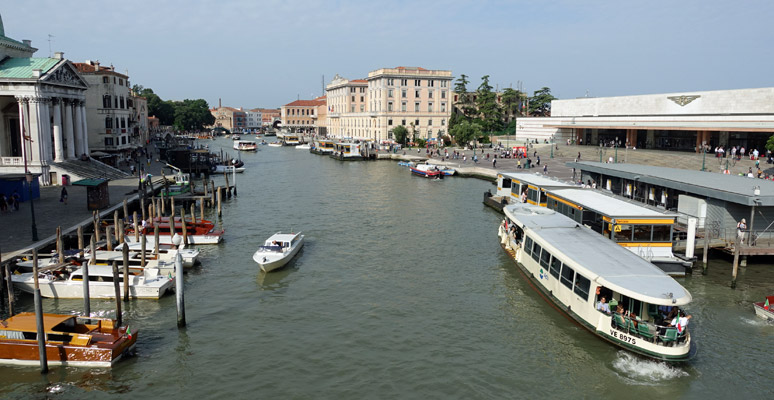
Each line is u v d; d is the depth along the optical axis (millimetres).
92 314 28125
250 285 33094
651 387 21438
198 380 22094
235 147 151500
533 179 51750
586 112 113812
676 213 39344
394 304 30016
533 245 31578
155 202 54656
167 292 31766
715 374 22188
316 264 37250
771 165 68812
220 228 47906
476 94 163375
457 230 47531
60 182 63062
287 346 25000
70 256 32906
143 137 144750
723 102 84188
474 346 24938
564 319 27750
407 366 23141
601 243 29391
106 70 92500
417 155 117750
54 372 22516
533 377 22234
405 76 146500
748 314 27609
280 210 56938
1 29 67000
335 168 103438
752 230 33781
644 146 101812
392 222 50875
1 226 40531
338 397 20797
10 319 23906
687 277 32594
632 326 23031
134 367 23078
